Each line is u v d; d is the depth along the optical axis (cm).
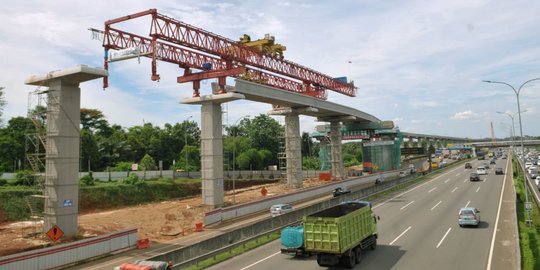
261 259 2398
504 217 3462
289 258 2392
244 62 5984
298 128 7100
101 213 5256
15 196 4853
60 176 3183
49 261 2481
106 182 6825
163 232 3888
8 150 7394
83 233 3659
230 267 2238
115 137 10250
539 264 1931
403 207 4356
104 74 3241
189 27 5088
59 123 3219
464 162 13638
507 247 2412
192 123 12850
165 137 10969
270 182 9162
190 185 7369
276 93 6025
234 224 4053
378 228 3198
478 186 6069
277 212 4284
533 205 4034
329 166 10819
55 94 3253
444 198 4928
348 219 2139
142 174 7944
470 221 3055
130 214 4922
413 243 2620
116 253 2936
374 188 5728
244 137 12950
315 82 7956
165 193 6806
